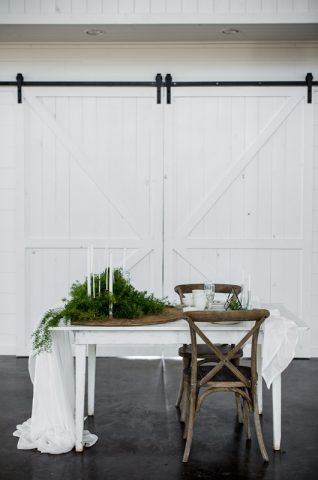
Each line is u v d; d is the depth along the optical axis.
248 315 3.57
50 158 6.38
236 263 6.38
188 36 6.08
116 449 3.88
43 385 3.93
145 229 6.39
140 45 6.31
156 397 4.97
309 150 6.30
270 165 6.34
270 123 6.31
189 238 6.39
